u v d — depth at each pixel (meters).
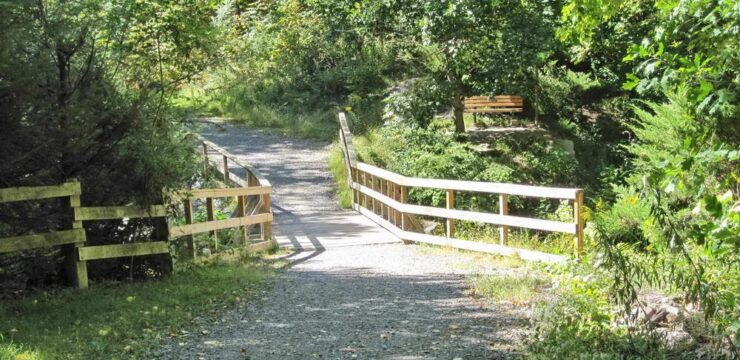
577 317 6.39
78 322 7.56
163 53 11.29
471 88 25.19
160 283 9.80
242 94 32.69
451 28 20.72
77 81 9.73
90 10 9.85
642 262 6.89
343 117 22.47
